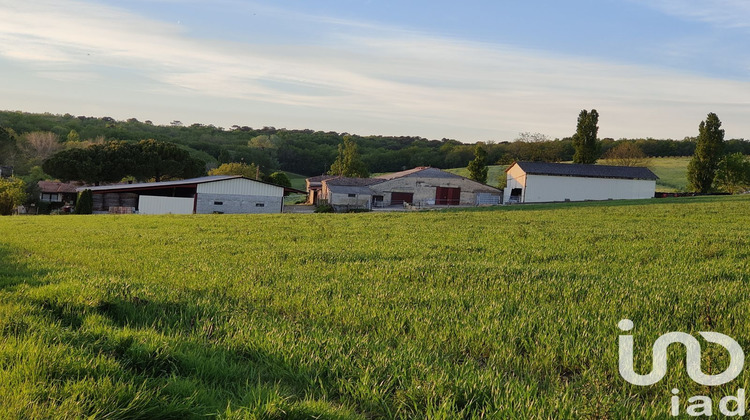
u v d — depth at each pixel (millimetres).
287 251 13984
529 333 5664
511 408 3746
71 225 28234
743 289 7949
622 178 72062
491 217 32281
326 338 5469
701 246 14031
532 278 9180
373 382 4277
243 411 3568
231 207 57688
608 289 8094
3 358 4082
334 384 4316
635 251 13570
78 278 8625
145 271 10641
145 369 4363
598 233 18719
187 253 13984
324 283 8844
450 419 3656
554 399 3863
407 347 5199
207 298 7449
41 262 11734
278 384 4246
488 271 9883
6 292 7129
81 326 5520
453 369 4617
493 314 6520
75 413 3309
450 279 9141
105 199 64688
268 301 7648
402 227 23891
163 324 6152
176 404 3688
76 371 4012
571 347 5227
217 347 5191
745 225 23234
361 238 18516
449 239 17859
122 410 3455
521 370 4809
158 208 55469
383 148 175625
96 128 153875
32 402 3350
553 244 15648
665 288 8102
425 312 6641
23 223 30688
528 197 71188
